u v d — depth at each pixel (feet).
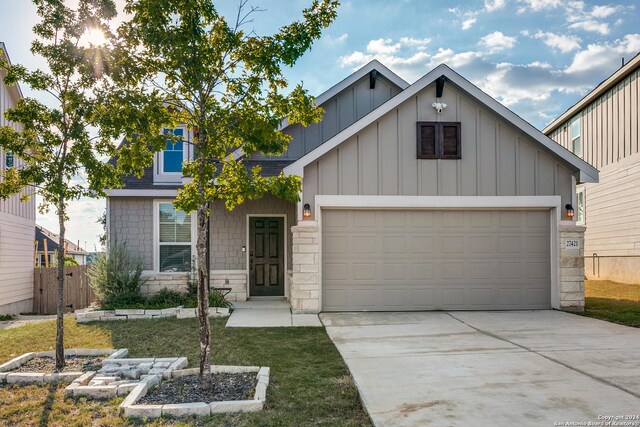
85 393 16.39
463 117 33.65
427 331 26.71
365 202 32.86
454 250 33.86
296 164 31.99
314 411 14.94
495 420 13.83
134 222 39.68
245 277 40.06
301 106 18.12
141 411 14.51
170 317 31.76
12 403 15.85
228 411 14.84
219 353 22.03
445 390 16.49
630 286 48.21
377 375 18.34
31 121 19.61
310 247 32.63
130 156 17.98
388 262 33.58
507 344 23.36
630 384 16.94
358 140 33.09
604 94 55.11
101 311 31.50
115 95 16.83
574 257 33.73
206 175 17.37
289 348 22.93
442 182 33.35
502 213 34.12
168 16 16.66
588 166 33.14
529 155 33.78
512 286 33.99
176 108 18.31
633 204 49.34
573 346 22.86
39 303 53.06
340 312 33.01
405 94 32.78
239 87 17.53
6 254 46.93
